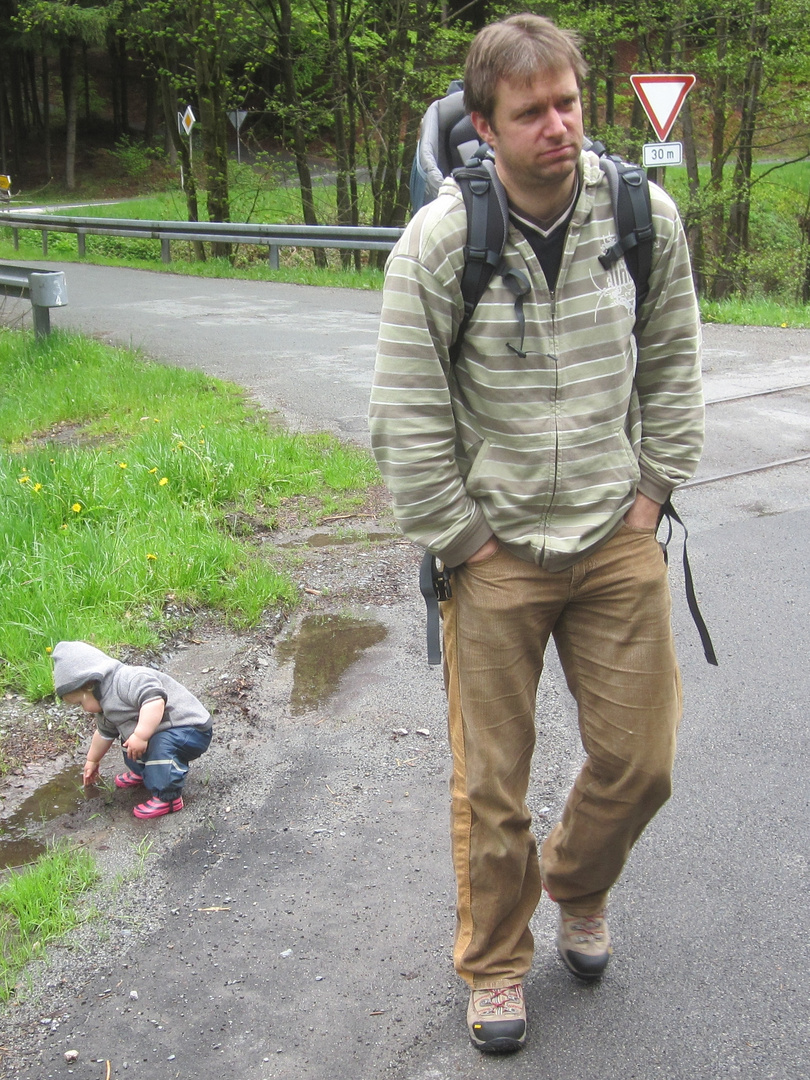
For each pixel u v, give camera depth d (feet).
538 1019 8.34
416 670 14.37
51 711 13.44
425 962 9.03
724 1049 7.98
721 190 72.54
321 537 19.06
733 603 15.89
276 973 8.95
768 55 66.69
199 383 29.81
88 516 19.17
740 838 10.57
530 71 6.29
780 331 36.81
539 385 6.99
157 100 161.58
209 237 62.23
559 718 12.98
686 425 7.41
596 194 6.89
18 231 85.87
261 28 73.00
